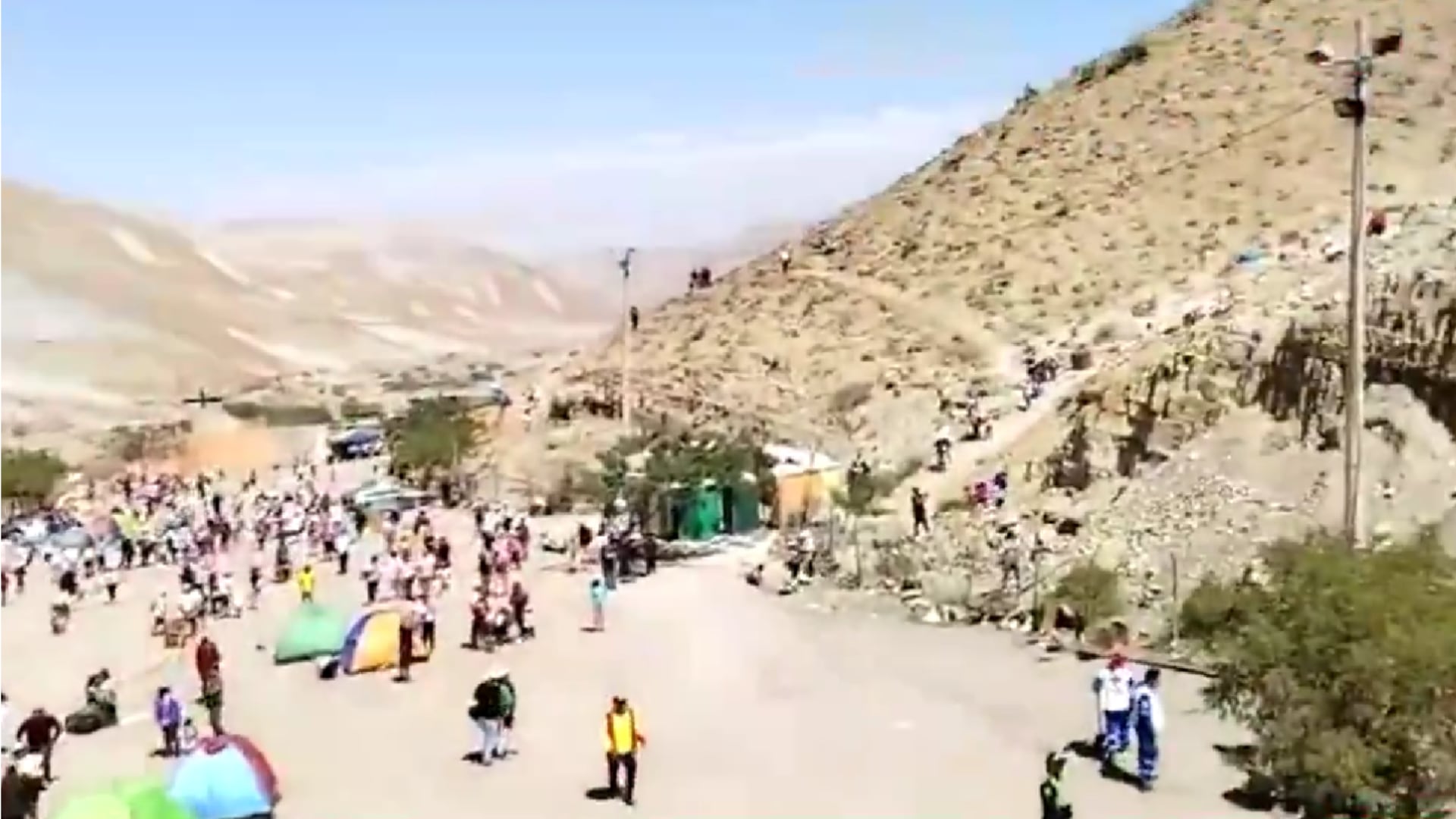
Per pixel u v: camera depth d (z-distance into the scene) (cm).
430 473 8075
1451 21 9019
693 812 2739
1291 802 2511
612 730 2827
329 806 2897
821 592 4497
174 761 3350
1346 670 2389
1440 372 4166
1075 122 10375
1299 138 8481
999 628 3941
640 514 5625
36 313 19588
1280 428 4341
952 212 9844
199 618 4862
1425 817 2345
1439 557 2598
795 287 9719
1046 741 3000
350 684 3953
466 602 4906
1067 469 4762
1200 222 7938
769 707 3419
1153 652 3512
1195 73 10181
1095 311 7375
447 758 3195
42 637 5069
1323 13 10138
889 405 6981
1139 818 2500
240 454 11544
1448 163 7506
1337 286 4912
